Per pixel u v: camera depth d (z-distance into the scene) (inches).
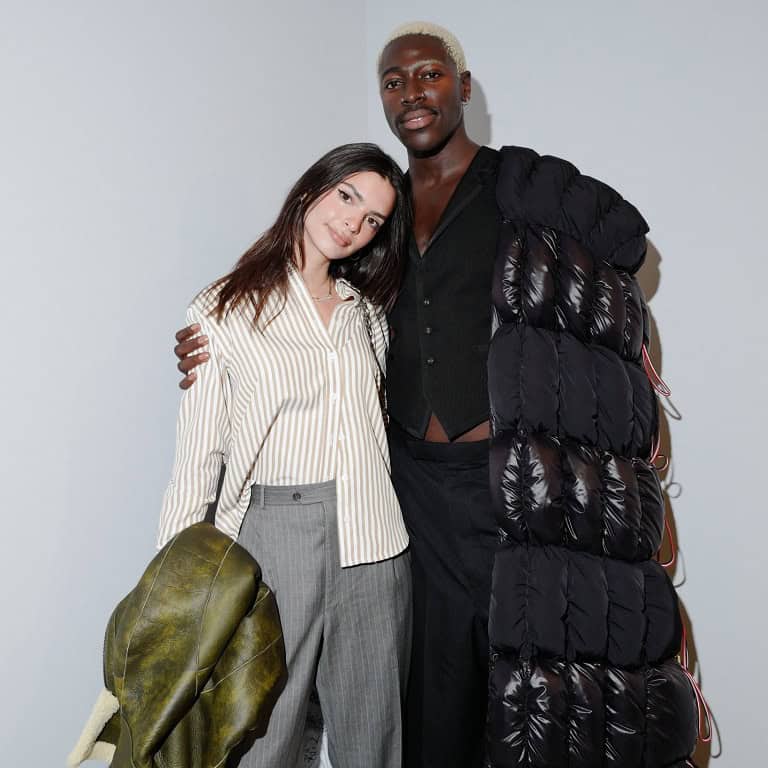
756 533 82.1
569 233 71.1
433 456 73.0
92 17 70.9
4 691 66.8
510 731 64.4
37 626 68.9
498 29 95.3
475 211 74.9
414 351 74.8
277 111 91.3
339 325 67.8
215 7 82.8
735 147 81.7
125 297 74.4
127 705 57.1
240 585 58.4
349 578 65.7
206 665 57.4
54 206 68.6
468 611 71.5
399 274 75.4
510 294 68.0
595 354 68.4
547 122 92.5
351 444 66.1
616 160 88.4
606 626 64.4
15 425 66.7
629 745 64.1
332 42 99.6
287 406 64.4
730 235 82.3
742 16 80.9
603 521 66.1
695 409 85.0
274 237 67.6
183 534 61.4
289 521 64.6
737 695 83.7
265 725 63.7
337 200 67.2
